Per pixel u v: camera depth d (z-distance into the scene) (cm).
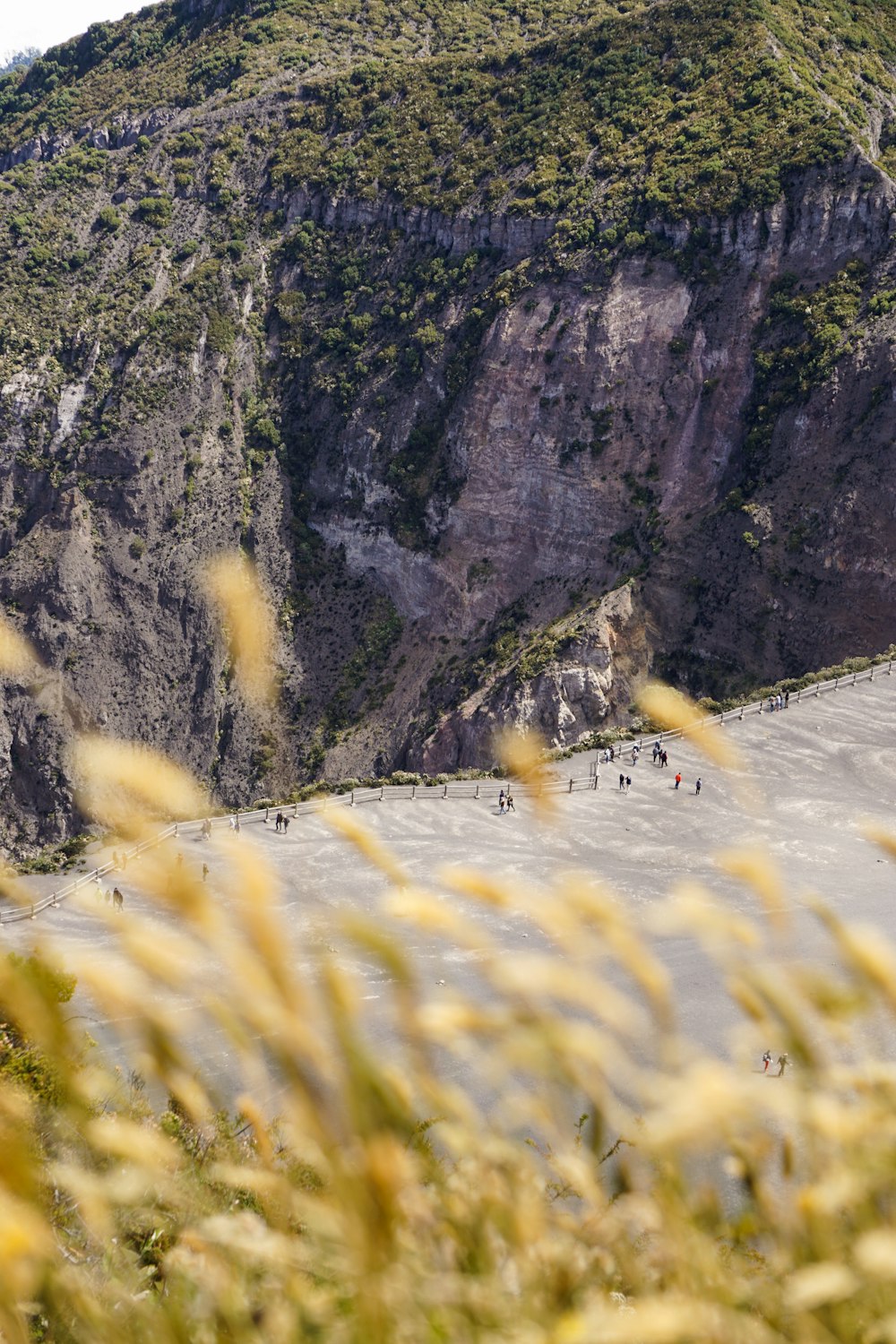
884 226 8700
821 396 8344
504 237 10469
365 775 9388
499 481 9794
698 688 8238
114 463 10888
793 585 8056
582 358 9488
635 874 4253
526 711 8444
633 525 9112
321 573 10594
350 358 11050
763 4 10725
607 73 11075
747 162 9319
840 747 5347
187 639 10462
